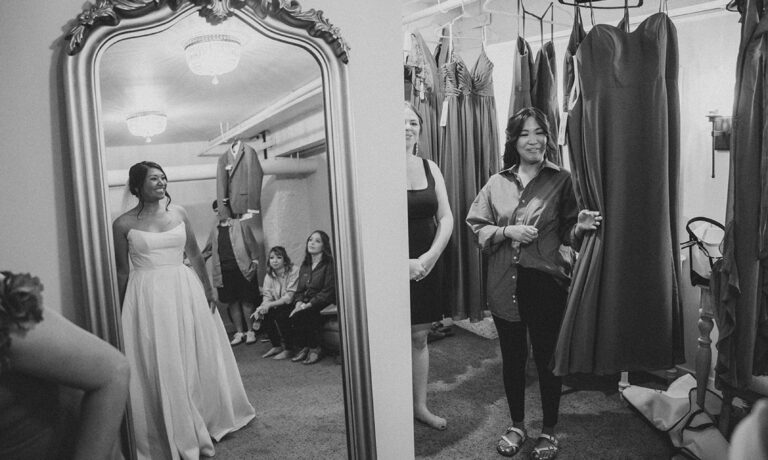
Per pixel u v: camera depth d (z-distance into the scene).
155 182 1.25
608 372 2.18
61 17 1.16
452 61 2.47
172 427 1.31
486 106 2.61
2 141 1.14
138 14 1.18
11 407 0.90
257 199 1.37
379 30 1.49
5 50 1.12
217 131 1.30
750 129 1.83
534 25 3.05
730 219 1.92
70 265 1.21
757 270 1.87
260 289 1.39
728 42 2.39
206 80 1.28
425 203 2.17
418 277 2.19
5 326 0.82
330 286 1.47
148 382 1.29
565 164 2.79
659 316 2.14
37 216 1.18
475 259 2.59
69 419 0.99
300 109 1.39
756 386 1.96
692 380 2.51
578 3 2.15
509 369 2.23
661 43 1.97
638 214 2.10
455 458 2.24
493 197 2.25
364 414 1.52
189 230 1.30
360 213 1.49
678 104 2.06
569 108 2.14
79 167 1.16
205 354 1.34
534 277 2.10
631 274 2.14
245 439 1.41
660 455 2.18
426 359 2.43
